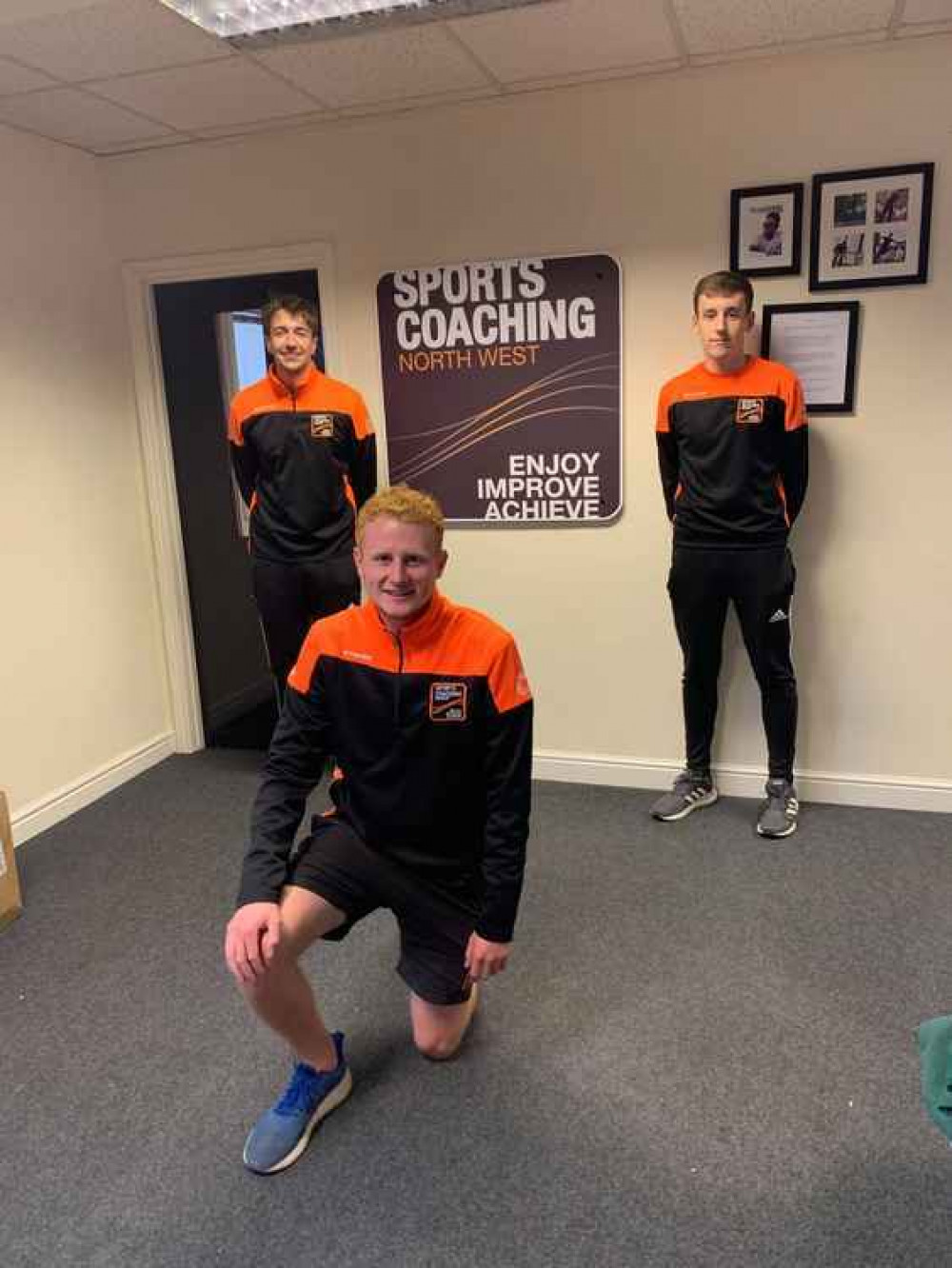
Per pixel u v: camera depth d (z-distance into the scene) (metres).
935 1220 1.54
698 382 2.78
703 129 2.80
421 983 1.76
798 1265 1.47
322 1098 1.76
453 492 3.27
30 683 3.14
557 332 3.05
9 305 3.01
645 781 3.31
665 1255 1.49
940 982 2.16
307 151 3.16
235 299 3.46
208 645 3.87
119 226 3.42
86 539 3.37
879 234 2.71
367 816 1.71
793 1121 1.75
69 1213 1.61
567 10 2.33
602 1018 2.07
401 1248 1.52
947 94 2.60
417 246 3.12
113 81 2.68
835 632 3.00
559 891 2.62
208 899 2.66
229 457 3.65
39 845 3.04
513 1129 1.76
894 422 2.81
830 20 2.43
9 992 2.24
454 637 1.58
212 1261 1.51
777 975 2.21
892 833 2.90
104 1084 1.92
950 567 2.87
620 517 3.14
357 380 3.30
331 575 3.12
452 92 2.87
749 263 2.83
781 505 2.80
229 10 2.32
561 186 2.95
